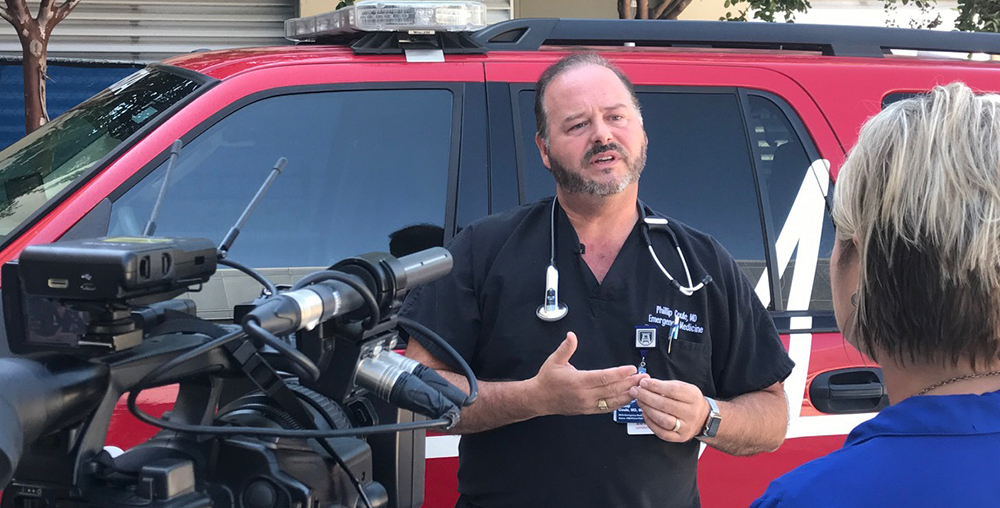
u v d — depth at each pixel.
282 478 1.49
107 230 2.56
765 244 2.99
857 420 2.90
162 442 1.53
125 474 1.40
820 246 3.03
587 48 3.17
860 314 1.32
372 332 1.51
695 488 2.33
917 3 7.94
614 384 2.00
